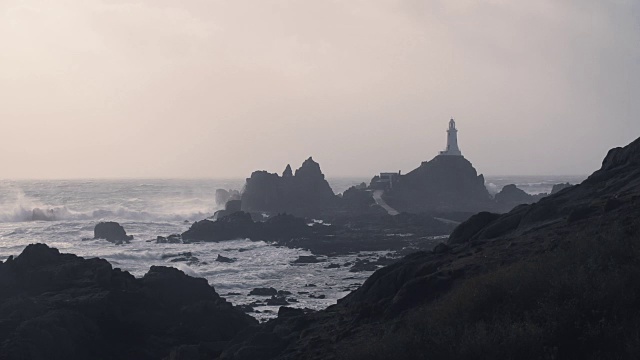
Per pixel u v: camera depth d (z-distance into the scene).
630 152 29.66
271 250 75.50
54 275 30.50
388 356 13.17
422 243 79.69
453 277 18.19
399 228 100.31
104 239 81.88
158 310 29.00
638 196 21.06
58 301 27.12
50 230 91.06
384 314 17.95
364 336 16.55
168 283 31.45
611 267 13.59
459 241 27.97
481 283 14.66
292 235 90.56
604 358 11.35
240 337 22.30
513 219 25.78
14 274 30.58
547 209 24.66
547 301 13.09
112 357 25.36
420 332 13.65
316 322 21.03
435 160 165.62
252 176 143.50
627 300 12.48
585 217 21.75
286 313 26.34
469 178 164.00
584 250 14.98
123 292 28.80
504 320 12.95
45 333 23.94
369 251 74.75
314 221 119.62
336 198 151.00
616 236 15.23
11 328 24.53
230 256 68.88
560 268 14.38
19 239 81.69
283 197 141.50
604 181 27.47
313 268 60.03
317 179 148.62
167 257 65.81
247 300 42.75
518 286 13.95
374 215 119.31
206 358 21.56
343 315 20.50
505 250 19.91
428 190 158.00
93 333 25.80
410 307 17.61
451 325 13.59
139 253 66.44
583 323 12.27
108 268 30.66
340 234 93.31
